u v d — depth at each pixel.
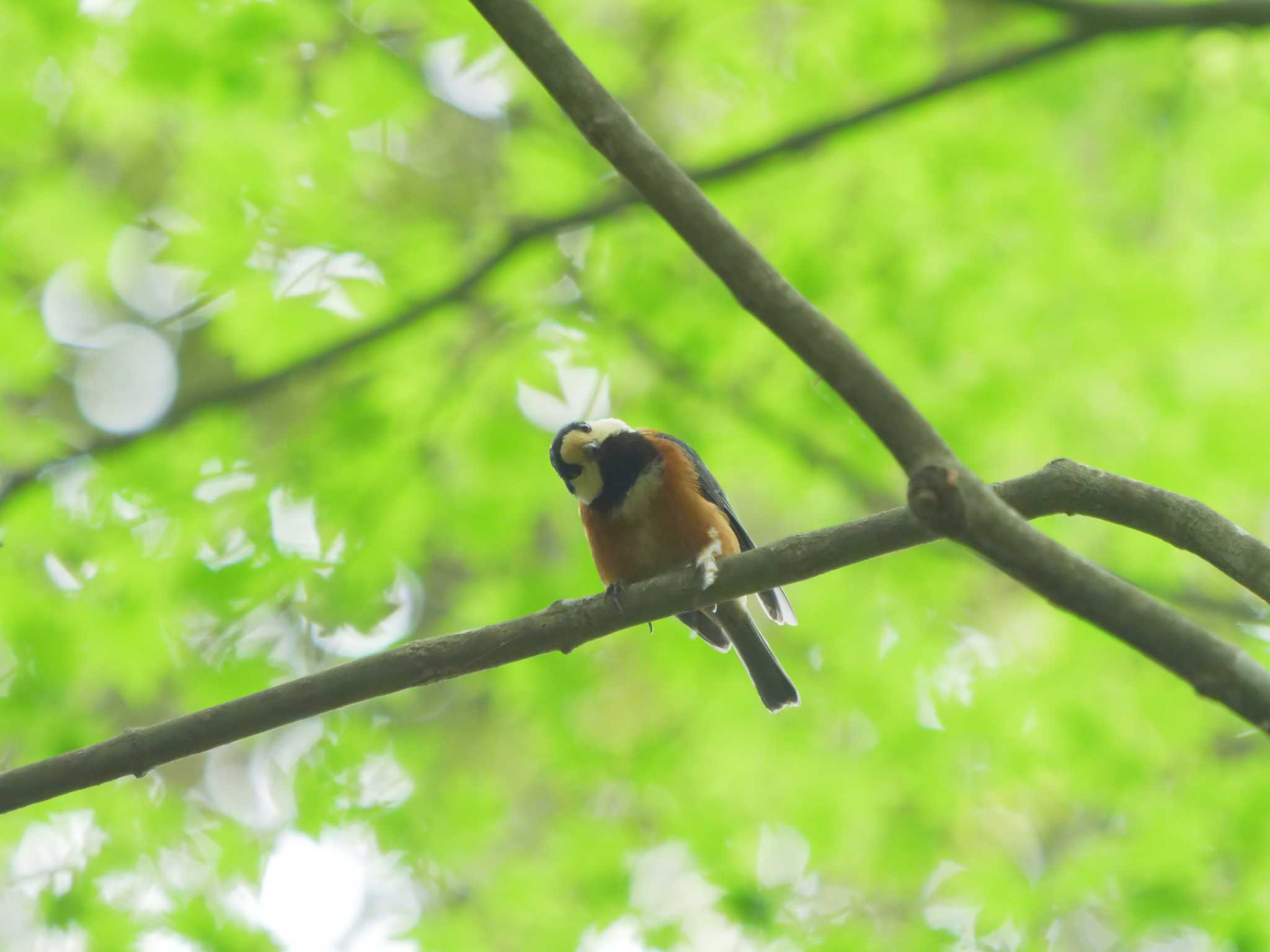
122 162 15.34
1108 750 12.09
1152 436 13.21
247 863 11.66
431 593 16.72
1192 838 11.08
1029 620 15.09
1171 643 4.16
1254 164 13.23
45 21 11.52
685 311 13.56
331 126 12.52
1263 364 13.17
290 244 12.76
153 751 6.48
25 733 11.32
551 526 16.55
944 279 13.34
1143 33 11.73
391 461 12.86
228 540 12.30
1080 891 11.22
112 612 11.89
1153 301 12.89
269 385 12.45
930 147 13.55
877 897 14.22
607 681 14.66
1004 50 12.03
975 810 13.84
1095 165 15.18
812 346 4.52
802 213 13.81
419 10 12.50
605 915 11.58
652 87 14.91
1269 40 13.05
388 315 13.16
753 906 11.03
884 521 6.54
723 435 13.65
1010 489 6.20
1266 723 4.05
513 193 13.65
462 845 12.32
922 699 12.76
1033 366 13.40
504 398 13.10
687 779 13.02
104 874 11.30
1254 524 14.01
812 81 13.41
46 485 12.02
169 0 11.79
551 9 12.83
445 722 17.20
